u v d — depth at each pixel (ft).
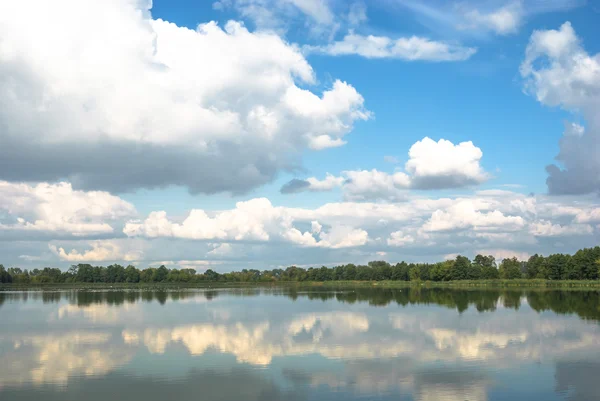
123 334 182.39
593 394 101.55
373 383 110.22
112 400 100.22
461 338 165.89
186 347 154.51
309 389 106.22
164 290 625.00
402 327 194.08
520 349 146.10
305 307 297.53
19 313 270.26
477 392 103.40
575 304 291.79
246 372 120.98
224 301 365.40
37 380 115.65
